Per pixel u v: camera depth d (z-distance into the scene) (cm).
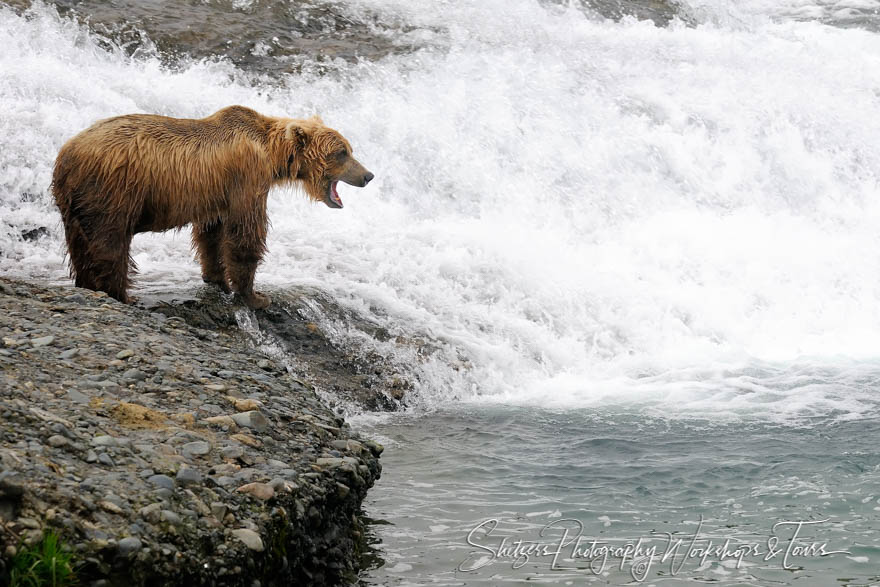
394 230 3406
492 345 2933
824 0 6412
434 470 2145
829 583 1658
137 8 4262
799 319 3466
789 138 4378
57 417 1522
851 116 4644
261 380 2000
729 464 2189
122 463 1470
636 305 3300
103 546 1280
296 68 4134
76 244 2306
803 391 2766
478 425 2480
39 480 1339
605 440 2358
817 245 3888
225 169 2411
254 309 2672
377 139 3791
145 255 2980
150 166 2283
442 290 3142
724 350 3172
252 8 4538
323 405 2016
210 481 1507
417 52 4419
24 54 3644
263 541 1441
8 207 2994
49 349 1836
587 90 4309
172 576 1318
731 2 5997
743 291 3522
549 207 3753
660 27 5278
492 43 4622
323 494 1634
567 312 3203
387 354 2762
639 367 3005
